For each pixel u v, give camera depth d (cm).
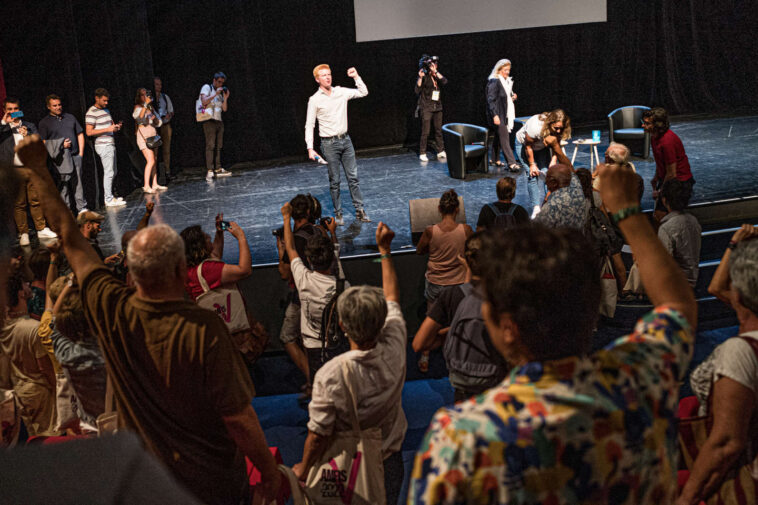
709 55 1139
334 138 677
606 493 82
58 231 172
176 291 162
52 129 729
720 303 547
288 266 441
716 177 754
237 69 994
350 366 225
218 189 885
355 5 991
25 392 272
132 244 158
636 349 89
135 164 915
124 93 883
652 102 1147
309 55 1019
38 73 765
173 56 970
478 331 280
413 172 909
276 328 543
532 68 1095
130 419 174
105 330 165
